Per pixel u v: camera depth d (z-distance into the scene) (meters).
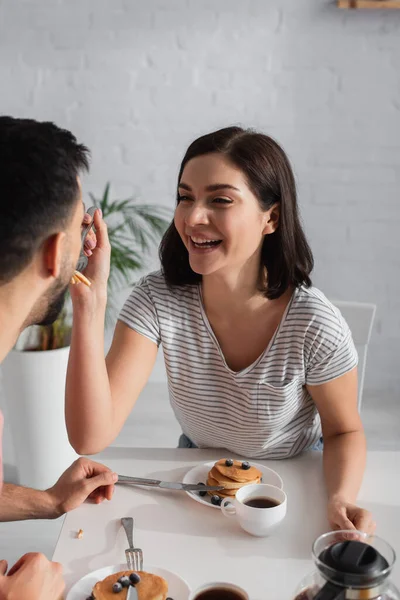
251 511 1.18
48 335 2.53
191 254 1.43
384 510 1.30
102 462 1.46
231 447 1.61
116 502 1.32
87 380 1.38
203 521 1.26
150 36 3.24
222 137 1.40
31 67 3.29
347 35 3.18
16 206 0.89
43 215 0.91
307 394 1.56
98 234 1.39
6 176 0.89
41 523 2.47
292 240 1.46
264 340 1.51
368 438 3.07
